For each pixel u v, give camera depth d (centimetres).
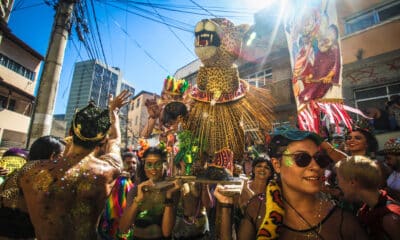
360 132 243
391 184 244
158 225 218
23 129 1873
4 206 148
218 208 175
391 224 134
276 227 117
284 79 988
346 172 165
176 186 175
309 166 116
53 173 132
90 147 145
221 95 187
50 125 514
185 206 225
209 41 185
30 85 1988
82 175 132
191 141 187
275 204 121
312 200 121
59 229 123
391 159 259
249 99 195
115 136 182
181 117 196
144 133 233
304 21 319
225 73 190
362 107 817
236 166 191
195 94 197
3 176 229
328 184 236
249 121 189
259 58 1193
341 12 920
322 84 281
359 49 840
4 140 1725
